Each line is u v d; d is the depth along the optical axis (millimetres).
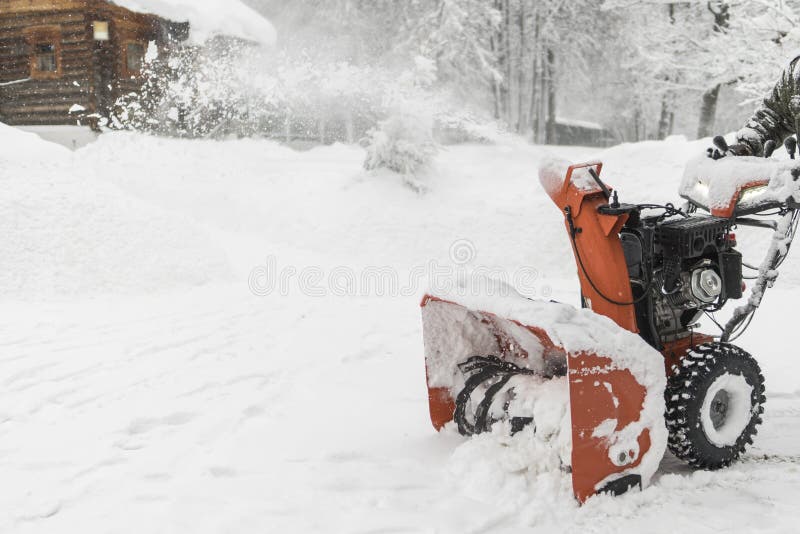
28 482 2996
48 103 16078
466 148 16953
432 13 23812
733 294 3104
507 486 2828
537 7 26094
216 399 4180
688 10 20750
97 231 7980
